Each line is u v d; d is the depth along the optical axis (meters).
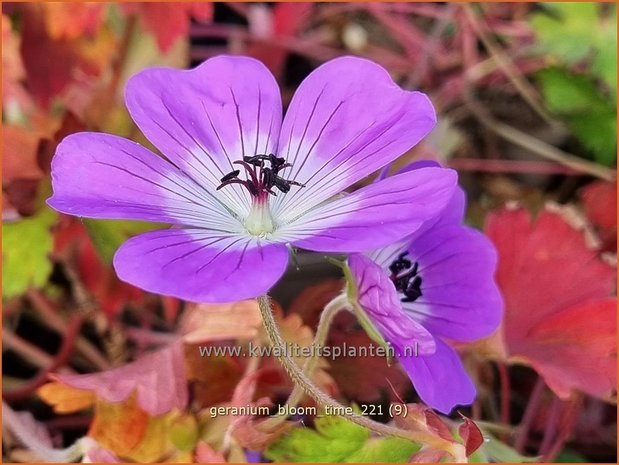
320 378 0.09
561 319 0.09
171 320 0.11
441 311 0.08
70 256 0.11
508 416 0.10
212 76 0.07
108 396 0.08
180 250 0.06
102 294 0.11
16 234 0.10
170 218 0.06
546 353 0.09
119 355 0.11
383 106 0.07
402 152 0.06
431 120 0.07
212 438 0.08
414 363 0.07
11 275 0.10
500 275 0.10
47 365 0.11
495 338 0.09
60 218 0.10
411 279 0.08
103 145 0.07
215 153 0.07
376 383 0.09
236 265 0.06
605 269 0.10
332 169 0.07
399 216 0.06
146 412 0.08
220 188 0.07
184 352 0.09
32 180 0.10
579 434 0.11
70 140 0.06
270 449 0.08
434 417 0.07
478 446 0.07
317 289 0.09
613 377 0.09
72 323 0.11
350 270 0.07
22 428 0.10
